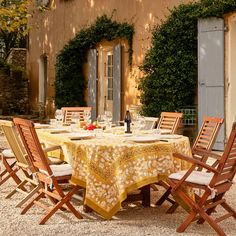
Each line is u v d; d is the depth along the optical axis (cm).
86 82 1374
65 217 497
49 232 448
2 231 452
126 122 582
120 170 471
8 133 543
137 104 1164
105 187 476
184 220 482
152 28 1116
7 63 1895
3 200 572
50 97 1602
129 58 1190
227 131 968
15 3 1173
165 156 485
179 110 1035
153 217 499
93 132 580
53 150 534
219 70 970
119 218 495
